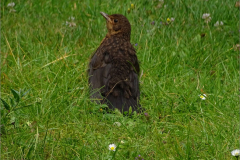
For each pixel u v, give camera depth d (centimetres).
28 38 1185
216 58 1099
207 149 742
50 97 861
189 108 884
